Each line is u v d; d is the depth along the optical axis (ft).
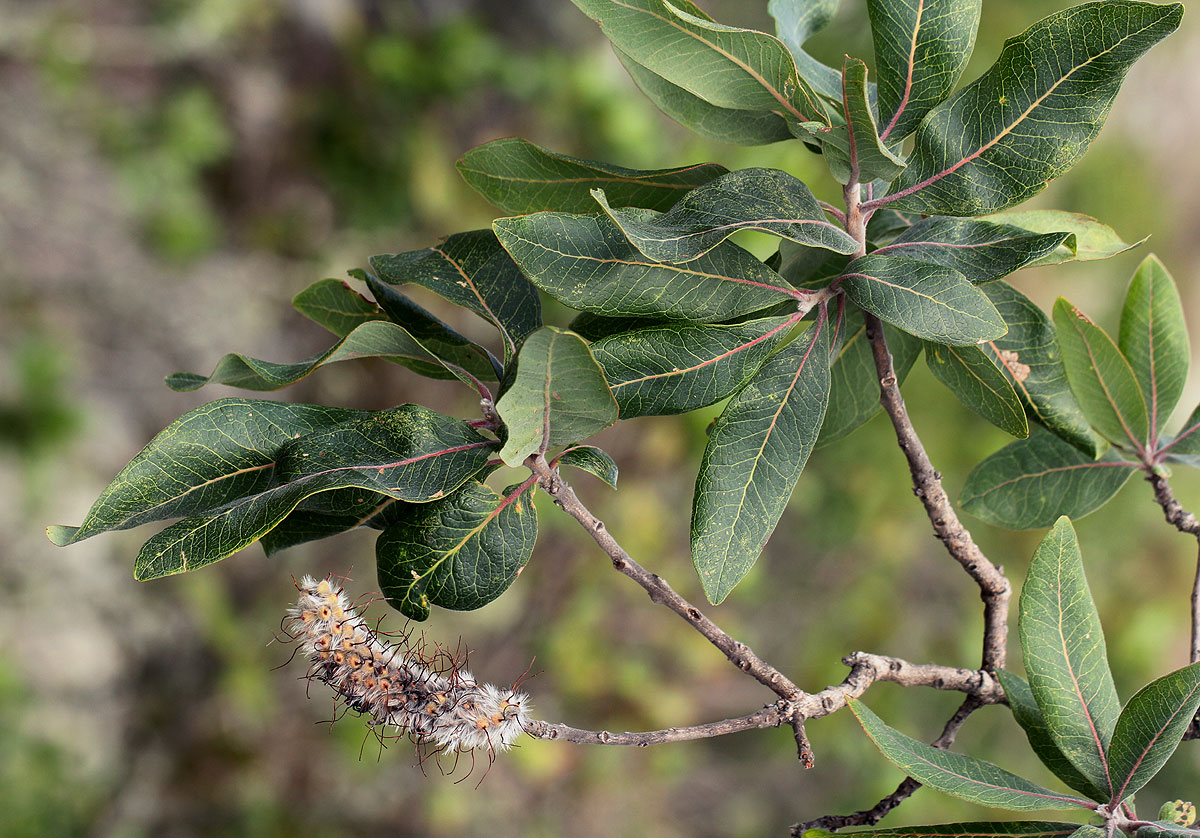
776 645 9.30
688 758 9.11
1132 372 3.16
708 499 2.94
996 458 3.30
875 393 3.23
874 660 3.03
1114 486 3.27
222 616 8.11
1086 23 2.90
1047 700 2.98
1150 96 9.57
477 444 2.95
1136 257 9.59
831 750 8.89
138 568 2.84
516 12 10.03
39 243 8.83
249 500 2.86
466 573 2.95
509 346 3.02
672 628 8.55
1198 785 8.02
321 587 2.93
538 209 3.10
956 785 2.93
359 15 9.41
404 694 2.93
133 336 9.08
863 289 2.95
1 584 7.98
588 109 8.23
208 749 8.06
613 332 3.04
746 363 2.96
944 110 2.97
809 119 2.95
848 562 9.36
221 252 9.53
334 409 2.96
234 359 2.97
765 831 8.94
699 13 2.88
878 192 3.11
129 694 8.14
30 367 7.31
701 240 2.89
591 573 8.26
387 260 3.11
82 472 8.51
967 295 2.92
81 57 9.05
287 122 9.19
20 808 7.20
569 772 8.23
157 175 9.16
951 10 2.95
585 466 2.97
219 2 9.04
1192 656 3.19
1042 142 2.94
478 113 9.04
